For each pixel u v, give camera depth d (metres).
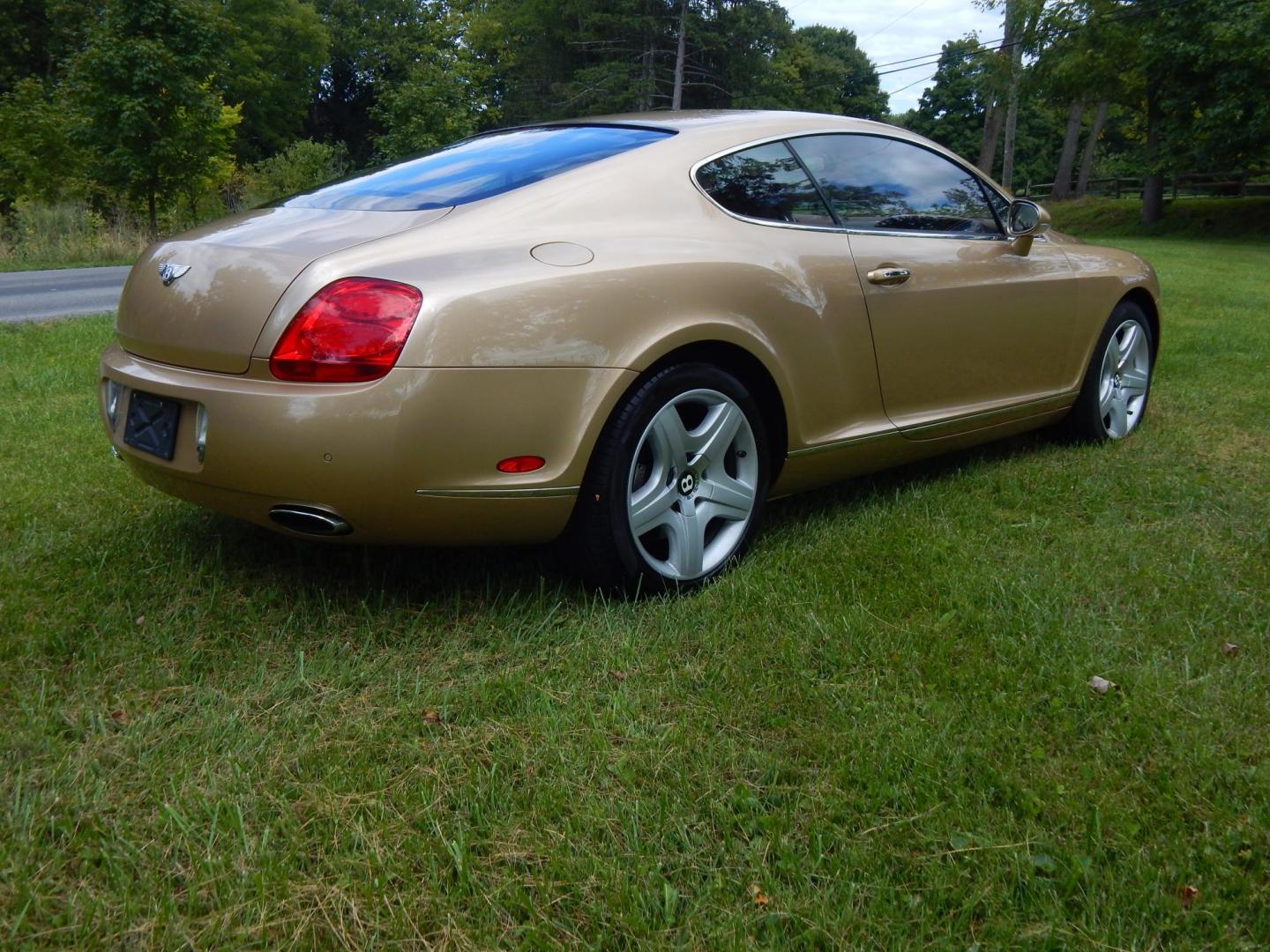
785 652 2.33
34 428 4.24
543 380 2.36
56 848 1.65
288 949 1.47
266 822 1.74
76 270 15.84
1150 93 32.66
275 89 50.06
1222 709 2.12
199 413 2.32
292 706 2.13
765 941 1.50
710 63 44.12
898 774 1.87
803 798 1.82
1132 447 4.31
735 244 2.83
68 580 2.65
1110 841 1.70
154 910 1.53
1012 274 3.73
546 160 2.87
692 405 2.74
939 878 1.60
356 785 1.84
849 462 3.25
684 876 1.63
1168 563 2.93
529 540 2.52
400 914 1.53
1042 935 1.49
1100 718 2.07
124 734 2.00
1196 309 9.54
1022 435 4.58
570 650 2.40
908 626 2.49
